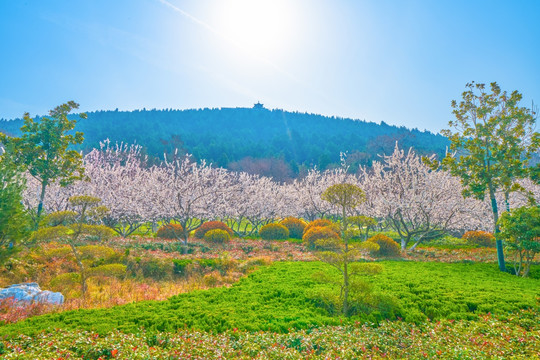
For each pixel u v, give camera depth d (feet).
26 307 34.47
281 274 50.83
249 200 115.14
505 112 62.34
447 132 66.95
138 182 99.25
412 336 28.96
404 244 85.30
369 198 92.27
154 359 22.29
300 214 140.26
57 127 70.59
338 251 40.40
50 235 42.93
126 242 77.97
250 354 24.23
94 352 23.41
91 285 48.06
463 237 97.81
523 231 52.75
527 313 34.50
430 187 82.28
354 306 36.27
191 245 81.15
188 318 31.40
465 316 33.91
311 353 24.50
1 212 37.35
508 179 60.44
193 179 87.81
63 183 70.03
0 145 64.80
